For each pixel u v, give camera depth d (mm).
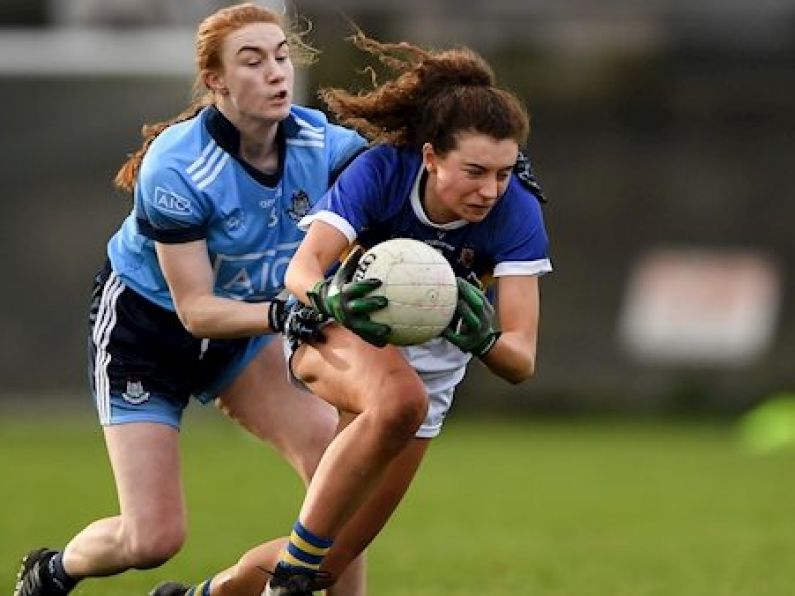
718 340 60312
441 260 16016
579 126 60656
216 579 18562
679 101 60281
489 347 16109
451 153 16266
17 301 54781
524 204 17188
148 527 18188
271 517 33719
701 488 40594
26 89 54938
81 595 23188
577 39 60562
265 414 19203
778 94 59938
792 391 59938
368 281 15734
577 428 57719
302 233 18578
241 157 18156
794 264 60031
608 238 60625
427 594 24109
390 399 16375
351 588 18750
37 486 38844
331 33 56781
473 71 16797
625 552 29266
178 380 19141
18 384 55062
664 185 60344
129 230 19141
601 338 60844
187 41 54688
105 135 54719
